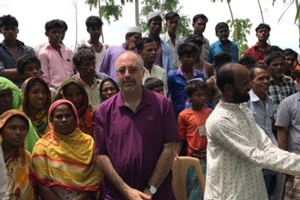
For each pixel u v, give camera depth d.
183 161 4.95
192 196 4.89
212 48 8.52
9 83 4.42
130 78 3.62
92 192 4.08
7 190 2.94
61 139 4.11
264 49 8.55
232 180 3.40
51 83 6.66
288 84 6.24
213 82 6.61
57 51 6.84
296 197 4.07
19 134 3.85
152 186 3.60
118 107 3.72
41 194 4.00
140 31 7.22
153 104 3.74
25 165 3.95
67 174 3.99
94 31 7.59
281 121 4.61
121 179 3.62
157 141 3.70
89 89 5.76
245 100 3.46
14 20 6.48
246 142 3.35
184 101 6.50
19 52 6.54
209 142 3.53
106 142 3.72
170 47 7.48
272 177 5.25
